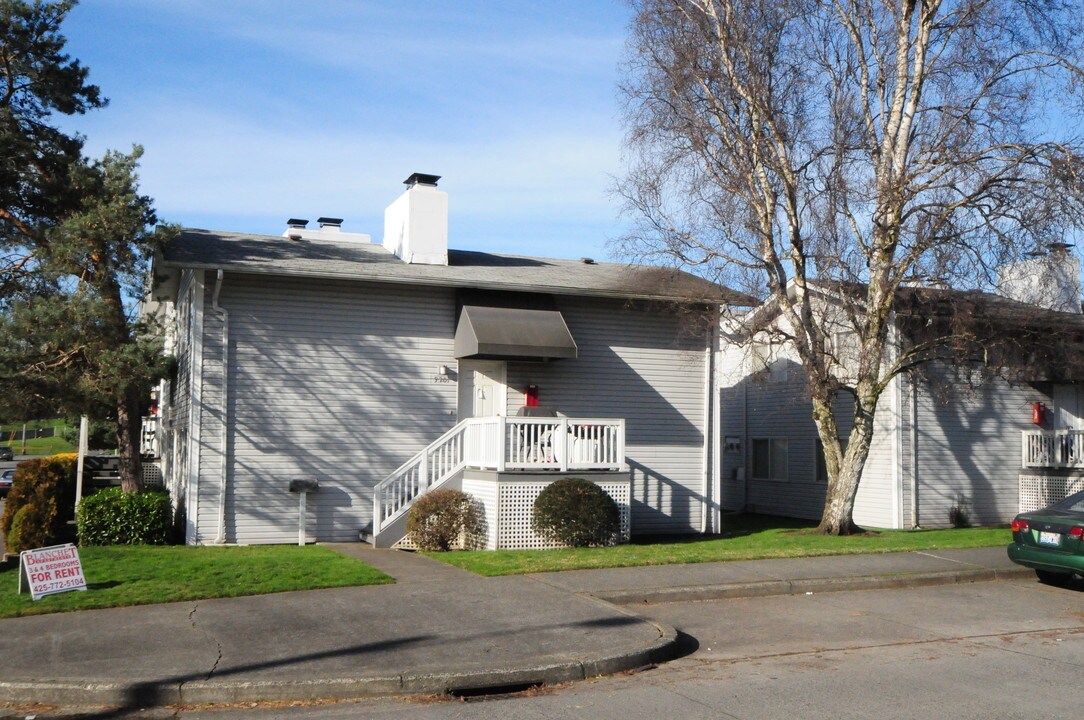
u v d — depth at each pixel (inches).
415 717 301.4
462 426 730.2
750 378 911.7
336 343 731.4
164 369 673.0
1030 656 390.0
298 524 711.7
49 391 663.1
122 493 697.6
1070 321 784.3
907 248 705.6
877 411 951.6
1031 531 556.7
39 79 764.0
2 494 1598.2
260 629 403.9
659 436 823.7
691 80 725.3
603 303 815.1
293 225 971.9
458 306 764.6
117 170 681.6
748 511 1154.7
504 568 558.3
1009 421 992.2
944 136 694.5
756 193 736.3
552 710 309.4
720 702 317.4
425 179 818.8
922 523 933.2
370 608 449.1
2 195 774.5
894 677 352.2
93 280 694.5
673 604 496.4
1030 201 658.2
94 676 329.4
